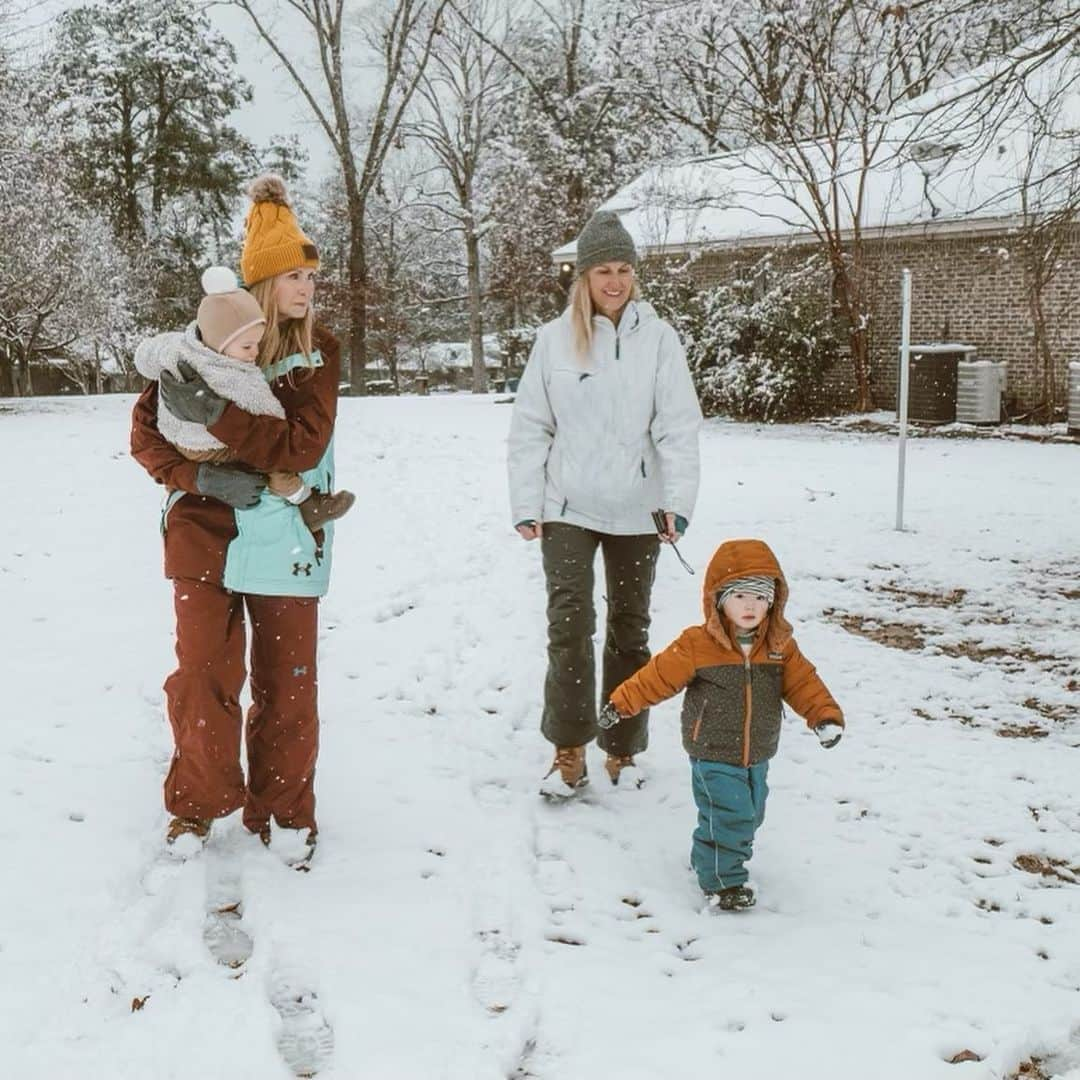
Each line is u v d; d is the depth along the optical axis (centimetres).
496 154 3709
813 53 1584
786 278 2055
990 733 461
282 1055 244
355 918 301
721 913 316
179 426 314
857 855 353
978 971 282
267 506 324
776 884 334
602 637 577
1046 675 536
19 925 289
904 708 489
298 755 339
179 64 4234
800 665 327
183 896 306
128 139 4259
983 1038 251
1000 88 716
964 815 382
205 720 326
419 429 1672
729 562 321
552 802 388
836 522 891
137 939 286
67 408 2052
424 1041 247
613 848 355
